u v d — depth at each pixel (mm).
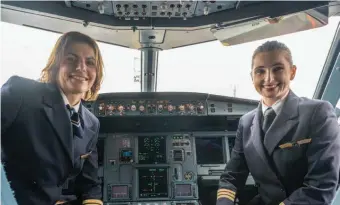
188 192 1302
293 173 804
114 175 1309
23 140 665
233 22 954
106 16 976
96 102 1294
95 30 1083
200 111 1316
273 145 819
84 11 950
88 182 905
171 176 1318
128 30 1082
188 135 1376
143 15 969
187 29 1020
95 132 869
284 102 844
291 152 797
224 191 929
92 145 871
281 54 816
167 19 1000
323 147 751
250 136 912
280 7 879
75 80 724
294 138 796
